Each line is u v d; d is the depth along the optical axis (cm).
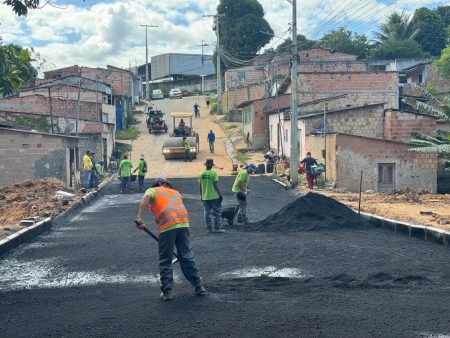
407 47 6606
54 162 2623
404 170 2614
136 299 722
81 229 1470
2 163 2597
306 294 721
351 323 586
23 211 1831
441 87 5528
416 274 838
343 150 2588
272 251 1062
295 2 2580
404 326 575
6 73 870
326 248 1076
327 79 4131
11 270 953
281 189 2620
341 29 7350
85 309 678
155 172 3497
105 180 3123
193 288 777
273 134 4241
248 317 616
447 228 1242
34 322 628
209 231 1345
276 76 5419
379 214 1617
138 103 7550
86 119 4028
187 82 9700
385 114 3203
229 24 8050
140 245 1180
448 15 7838
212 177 1333
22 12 845
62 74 6131
